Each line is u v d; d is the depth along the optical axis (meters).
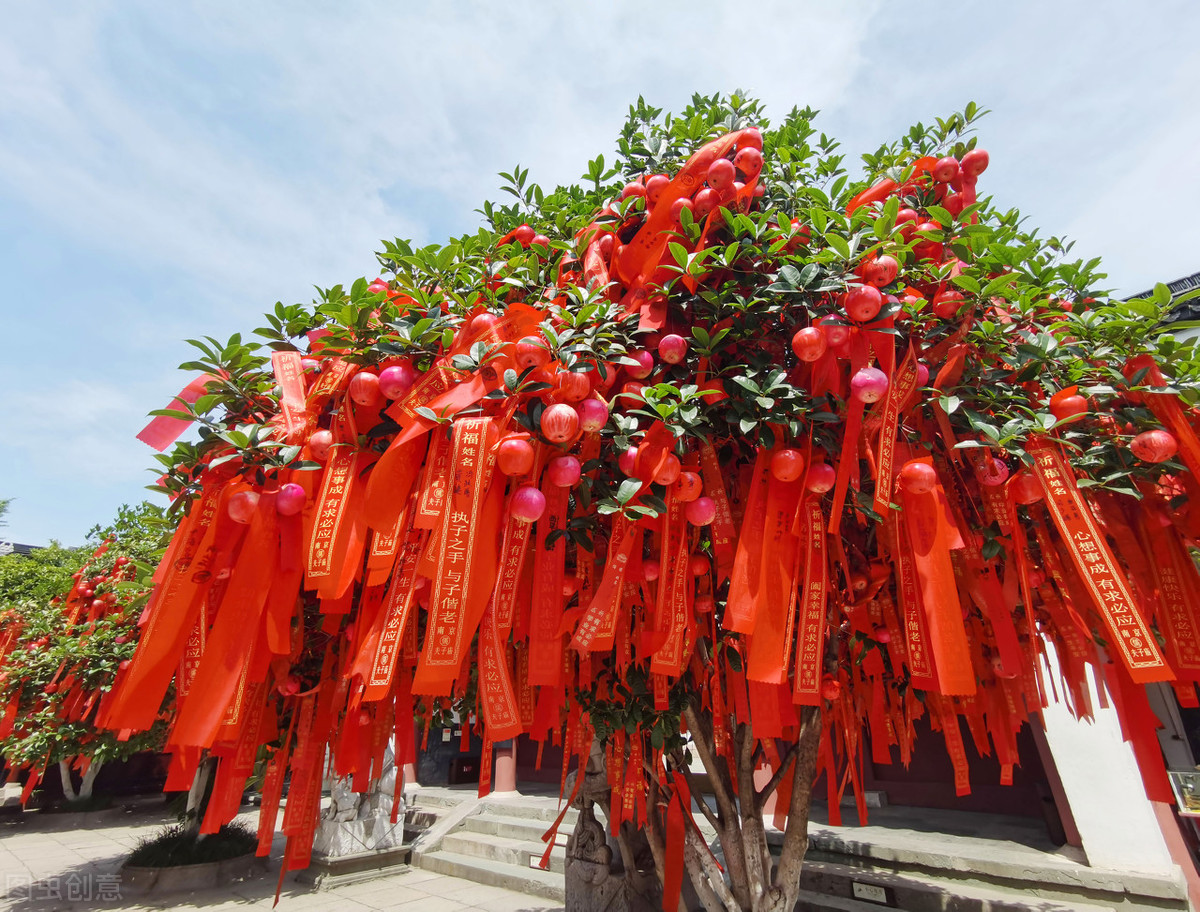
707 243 2.18
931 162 2.49
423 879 8.03
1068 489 1.80
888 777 7.80
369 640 1.83
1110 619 1.67
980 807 7.06
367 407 1.96
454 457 1.65
